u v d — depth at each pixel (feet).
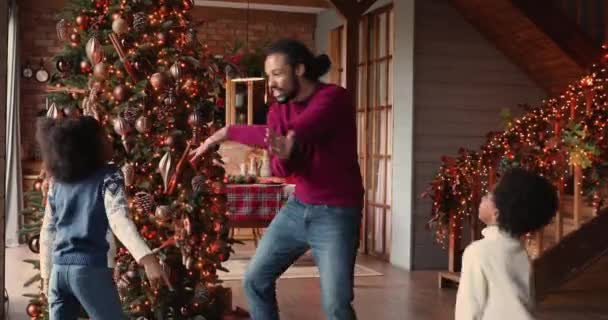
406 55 25.66
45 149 10.01
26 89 32.91
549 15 22.93
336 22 32.83
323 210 10.05
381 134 28.43
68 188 10.04
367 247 29.40
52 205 10.26
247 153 31.71
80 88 14.62
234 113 32.07
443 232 23.11
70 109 14.49
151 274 9.91
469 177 22.30
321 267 10.12
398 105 26.18
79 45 14.80
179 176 15.11
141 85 14.44
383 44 28.17
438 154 25.55
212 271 15.78
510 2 22.54
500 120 25.99
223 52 34.65
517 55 25.23
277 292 21.45
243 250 29.84
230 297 18.13
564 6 24.16
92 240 9.88
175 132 14.78
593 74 20.72
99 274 9.89
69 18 14.90
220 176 15.85
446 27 25.52
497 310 7.58
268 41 33.68
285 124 10.32
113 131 14.70
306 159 10.01
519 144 21.48
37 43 33.06
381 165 28.30
